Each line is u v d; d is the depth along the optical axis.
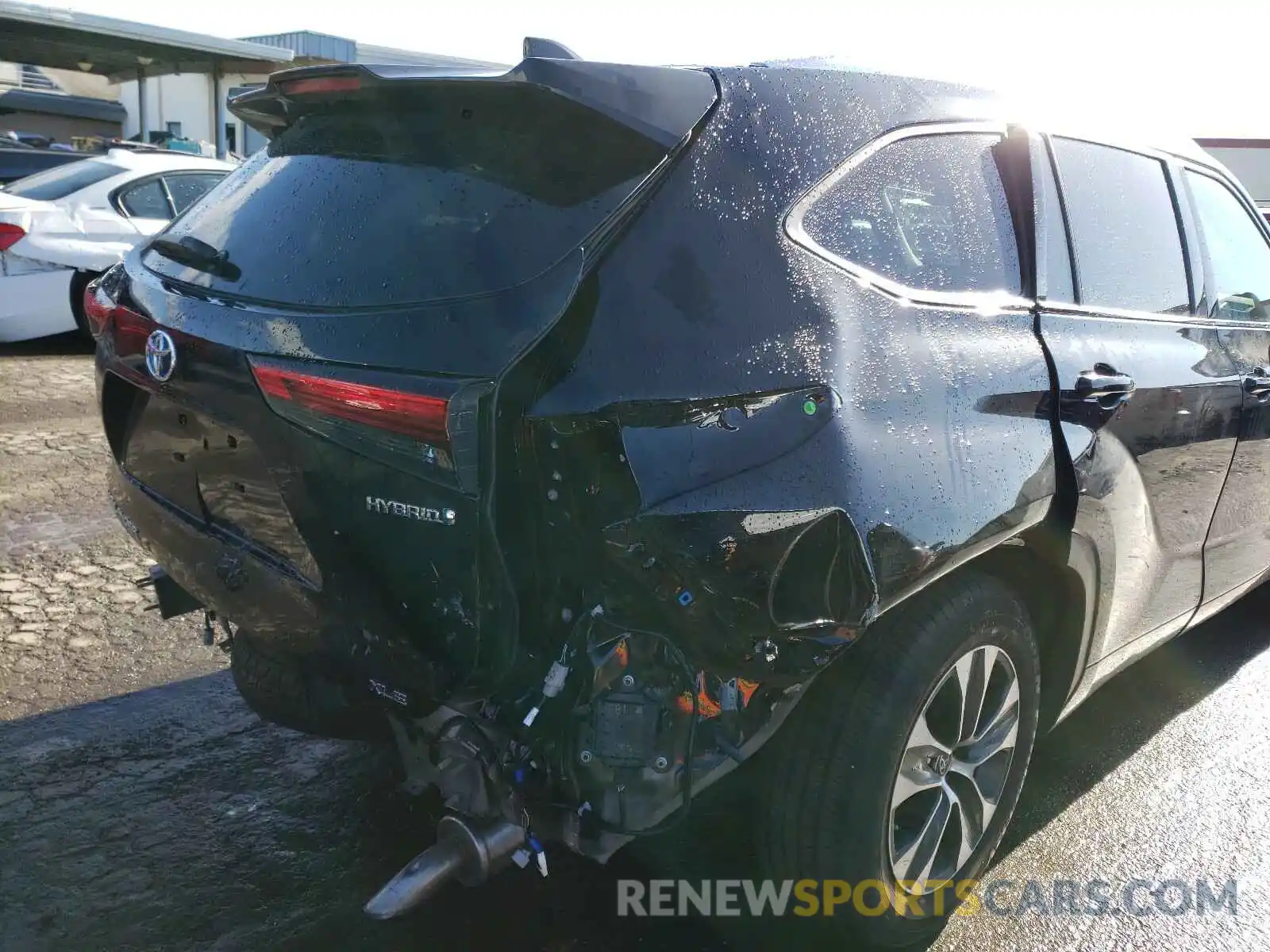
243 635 2.57
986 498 2.25
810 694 2.24
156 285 2.42
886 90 2.58
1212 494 3.29
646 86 2.16
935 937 2.60
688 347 2.00
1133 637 3.19
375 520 2.02
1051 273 2.81
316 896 2.66
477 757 2.10
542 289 1.98
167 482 2.46
